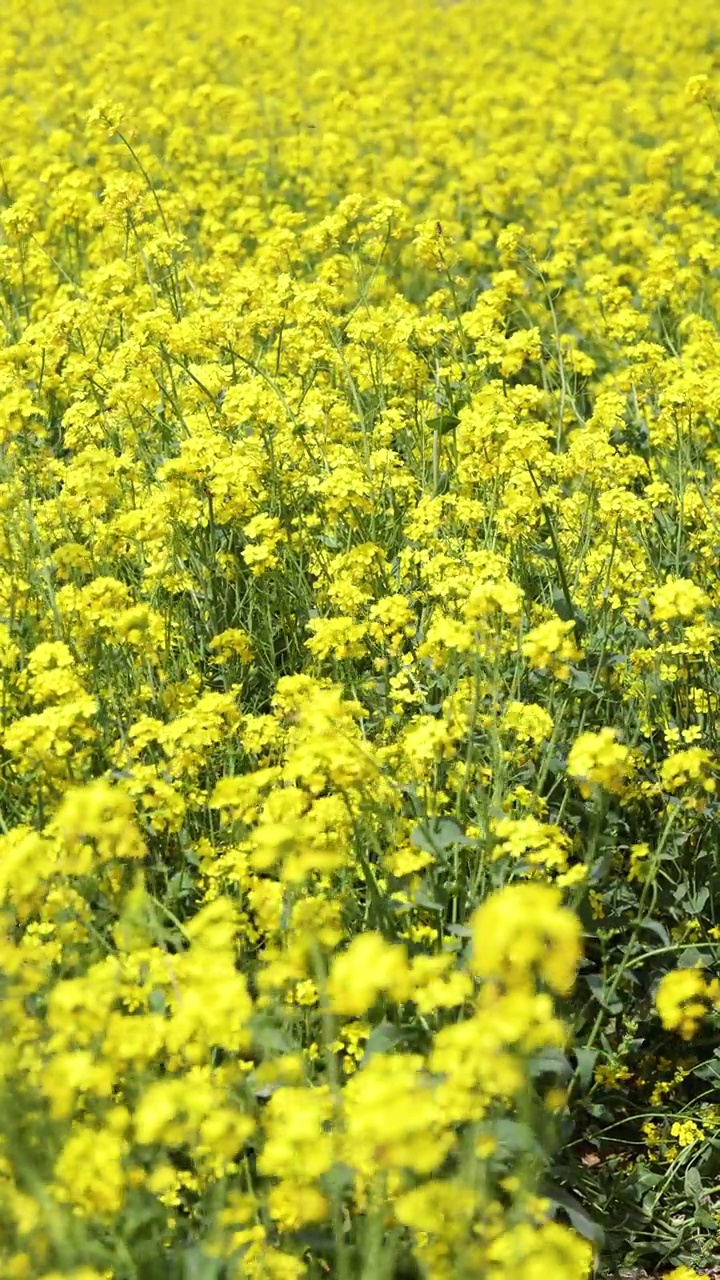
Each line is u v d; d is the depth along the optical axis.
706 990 2.91
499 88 13.27
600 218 8.76
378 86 13.12
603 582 4.21
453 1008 2.83
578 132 10.46
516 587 3.34
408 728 3.41
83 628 3.75
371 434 5.18
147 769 3.16
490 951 2.11
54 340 5.19
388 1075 2.15
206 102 10.45
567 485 5.16
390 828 3.09
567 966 2.15
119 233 6.68
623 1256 3.06
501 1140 2.42
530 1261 2.10
